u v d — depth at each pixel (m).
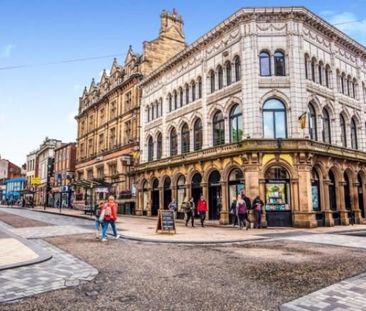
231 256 10.12
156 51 38.16
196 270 8.16
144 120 35.31
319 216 21.56
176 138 29.92
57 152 62.22
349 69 26.88
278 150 20.66
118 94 41.94
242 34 22.72
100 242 13.23
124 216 32.94
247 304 5.62
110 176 41.56
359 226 21.88
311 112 23.00
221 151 23.38
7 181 91.81
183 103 29.14
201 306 5.53
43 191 66.44
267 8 22.42
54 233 16.08
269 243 13.13
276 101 21.92
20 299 5.89
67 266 8.56
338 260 9.34
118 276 7.55
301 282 7.00
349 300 5.73
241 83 22.48
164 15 39.38
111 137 43.31
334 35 25.14
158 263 9.02
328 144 22.59
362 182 26.33
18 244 11.80
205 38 26.08
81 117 54.69
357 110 27.02
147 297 6.01
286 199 20.86
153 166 31.17
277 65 22.31
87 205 42.34
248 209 19.83
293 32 22.19
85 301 5.78
